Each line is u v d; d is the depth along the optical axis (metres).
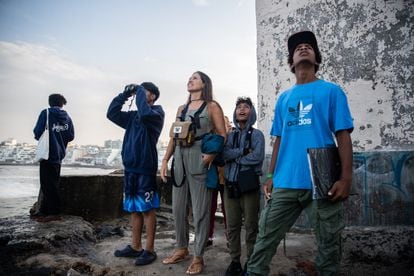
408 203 3.16
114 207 4.79
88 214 4.54
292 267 2.66
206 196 2.71
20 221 3.84
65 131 4.25
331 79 3.49
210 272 2.62
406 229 3.07
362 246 3.06
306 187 1.75
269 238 1.85
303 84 1.91
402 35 3.19
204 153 2.59
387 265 2.87
